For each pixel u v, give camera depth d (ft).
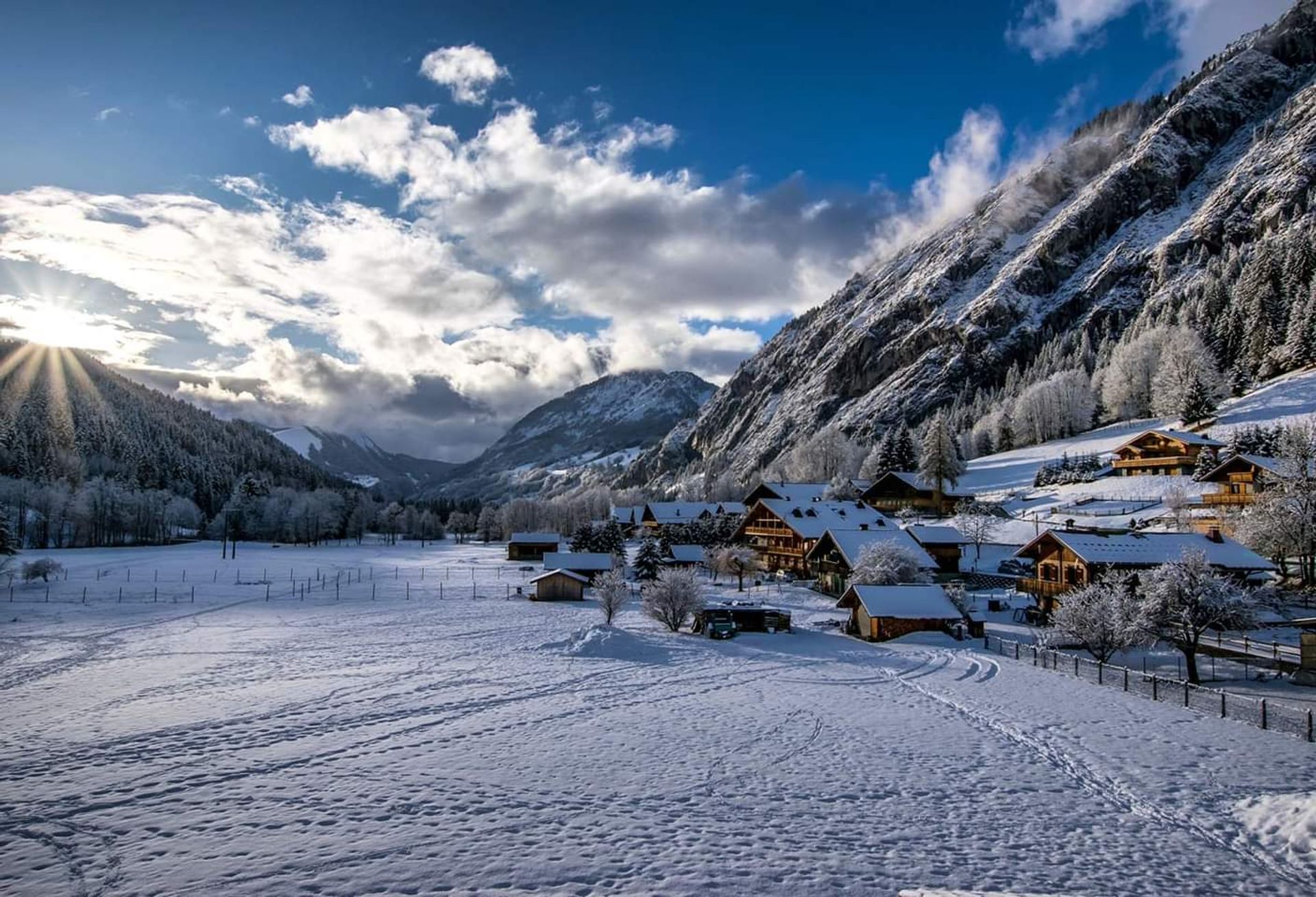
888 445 529.04
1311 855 62.95
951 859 61.87
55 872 57.57
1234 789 79.51
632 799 74.02
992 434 627.05
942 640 181.57
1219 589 132.98
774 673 143.23
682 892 54.85
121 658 152.76
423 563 453.99
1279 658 141.49
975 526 327.47
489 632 192.44
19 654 156.97
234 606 244.22
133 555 471.62
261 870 57.72
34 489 541.75
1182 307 647.97
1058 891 56.75
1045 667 149.18
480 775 80.43
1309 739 97.04
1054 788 79.56
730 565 302.04
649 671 143.74
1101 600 148.05
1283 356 475.31
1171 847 65.16
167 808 70.54
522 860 59.67
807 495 456.86
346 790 75.36
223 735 95.61
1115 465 412.36
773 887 55.83
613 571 247.91
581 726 102.06
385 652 160.97
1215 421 428.15
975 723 105.91
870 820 70.13
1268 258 543.80
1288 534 195.52
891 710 113.50
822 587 276.21
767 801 74.28
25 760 84.89
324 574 364.38
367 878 56.34
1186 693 115.85
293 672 137.80
